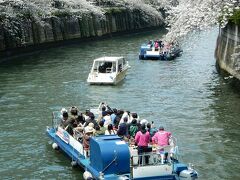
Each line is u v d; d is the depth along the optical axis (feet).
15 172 68.85
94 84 132.16
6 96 116.16
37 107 105.40
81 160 67.62
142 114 99.66
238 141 81.05
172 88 127.44
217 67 157.69
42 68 160.04
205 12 119.34
